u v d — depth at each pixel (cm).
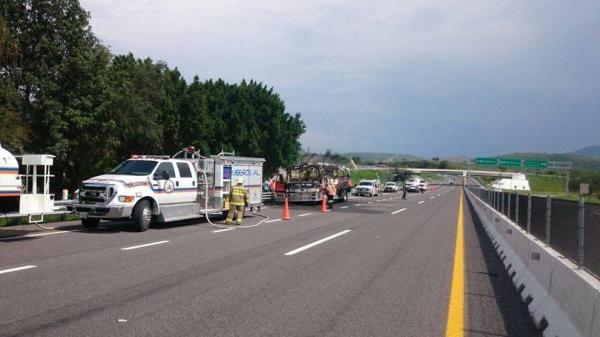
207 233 1530
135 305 683
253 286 822
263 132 4491
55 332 562
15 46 1962
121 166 1645
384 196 5428
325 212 2655
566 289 620
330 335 583
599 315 483
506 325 655
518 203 1259
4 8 2584
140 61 3594
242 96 4419
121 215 1469
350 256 1167
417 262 1118
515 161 8194
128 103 2955
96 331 569
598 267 558
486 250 1384
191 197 1747
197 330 584
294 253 1181
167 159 1691
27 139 2505
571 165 7525
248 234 1537
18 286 771
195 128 3756
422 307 724
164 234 1480
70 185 3027
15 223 1581
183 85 3838
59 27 2705
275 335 576
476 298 802
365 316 668
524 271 914
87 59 2741
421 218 2439
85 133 2717
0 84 2352
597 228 570
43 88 2605
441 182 19475
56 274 865
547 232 844
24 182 1491
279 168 4794
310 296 766
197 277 877
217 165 1862
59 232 1448
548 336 598
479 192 3369
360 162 16838
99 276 859
